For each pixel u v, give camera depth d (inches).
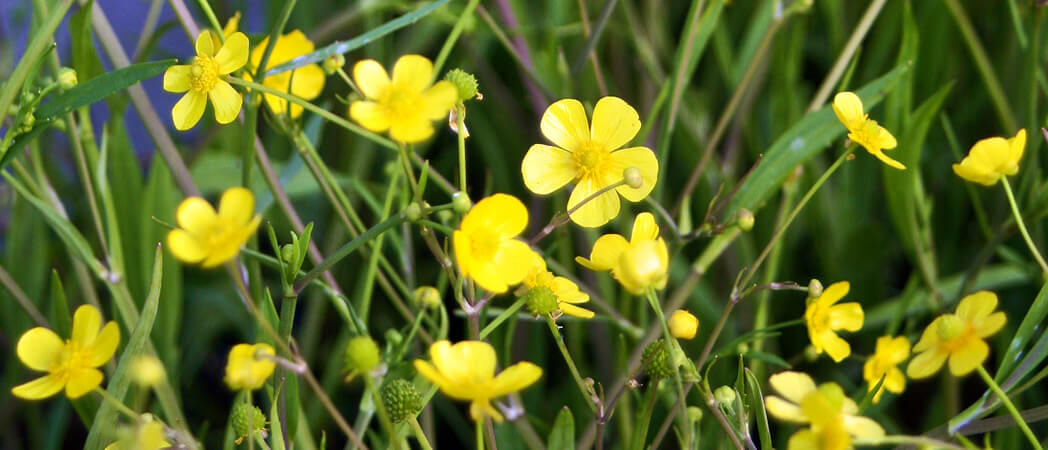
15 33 19.2
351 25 19.6
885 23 17.3
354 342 10.7
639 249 11.0
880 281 16.7
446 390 10.6
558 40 17.0
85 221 18.2
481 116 18.6
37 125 12.5
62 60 19.8
